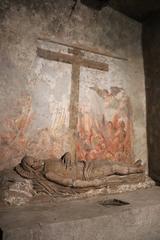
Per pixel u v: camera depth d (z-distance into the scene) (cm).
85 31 448
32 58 385
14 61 369
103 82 460
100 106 450
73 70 423
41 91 389
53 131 394
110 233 283
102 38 469
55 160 358
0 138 348
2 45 361
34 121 378
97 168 375
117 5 479
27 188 315
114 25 490
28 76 379
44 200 320
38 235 238
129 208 307
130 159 475
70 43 426
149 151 493
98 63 455
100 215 279
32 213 276
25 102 372
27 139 370
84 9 451
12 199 298
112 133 459
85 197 350
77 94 422
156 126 482
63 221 254
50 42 406
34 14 394
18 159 360
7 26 368
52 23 411
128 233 299
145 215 318
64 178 339
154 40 498
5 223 242
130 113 488
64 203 323
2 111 353
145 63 518
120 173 394
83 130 424
